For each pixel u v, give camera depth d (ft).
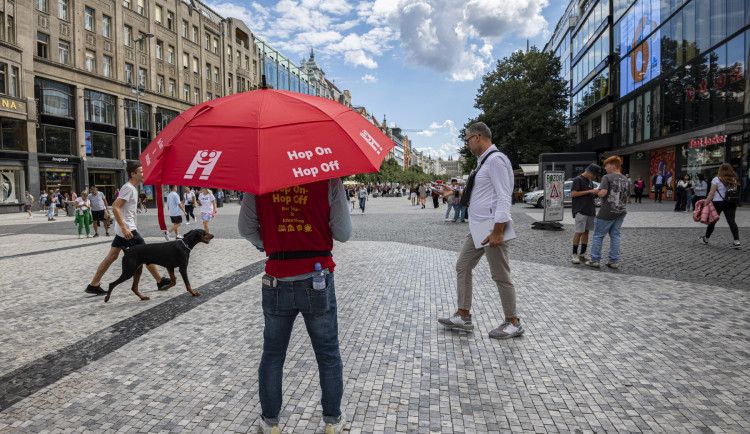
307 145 6.40
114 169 115.55
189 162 6.28
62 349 12.24
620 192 21.45
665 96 87.40
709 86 71.61
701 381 9.83
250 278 21.24
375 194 213.25
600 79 125.29
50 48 98.73
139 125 113.29
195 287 19.67
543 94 129.59
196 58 148.66
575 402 9.05
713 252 25.77
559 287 18.39
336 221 7.45
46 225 59.98
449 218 60.03
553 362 11.03
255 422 8.43
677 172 85.56
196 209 99.04
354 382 10.03
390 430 8.07
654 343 12.09
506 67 136.67
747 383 9.68
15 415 8.69
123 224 17.89
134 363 11.22
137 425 8.32
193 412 8.79
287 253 7.30
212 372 10.66
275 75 209.26
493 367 10.78
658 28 90.07
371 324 14.06
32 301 17.40
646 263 23.09
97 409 8.92
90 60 109.09
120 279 17.01
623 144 110.83
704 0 72.69
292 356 11.53
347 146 6.59
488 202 12.38
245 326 14.02
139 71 123.44
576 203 23.53
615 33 114.52
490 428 8.13
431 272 22.18
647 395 9.27
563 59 177.47
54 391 9.71
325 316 7.59
